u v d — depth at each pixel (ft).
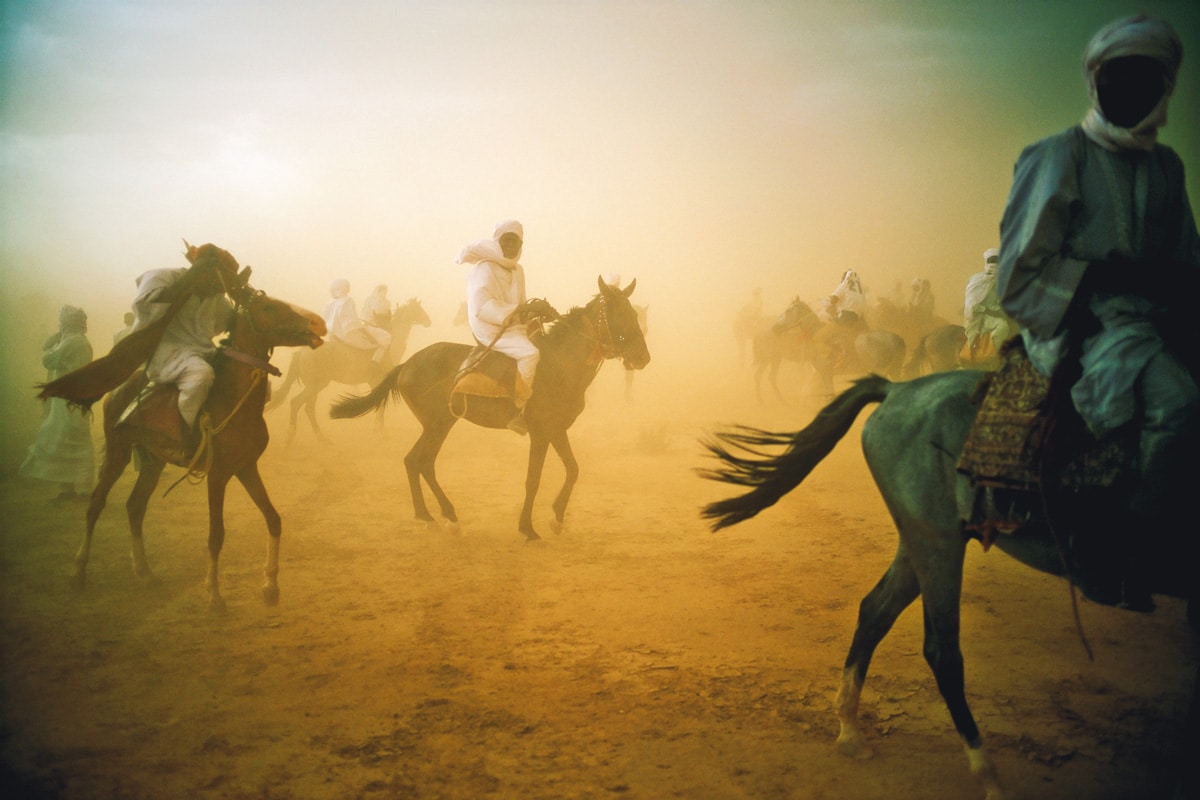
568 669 17.66
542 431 27.99
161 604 22.03
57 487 36.55
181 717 15.71
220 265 21.45
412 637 19.62
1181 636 18.90
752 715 15.40
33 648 19.10
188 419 20.70
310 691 16.79
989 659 17.76
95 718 15.70
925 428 12.87
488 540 28.17
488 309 27.76
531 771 13.56
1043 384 11.60
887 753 13.98
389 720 15.46
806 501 33.40
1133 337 10.69
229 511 32.32
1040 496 11.39
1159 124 10.91
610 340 27.66
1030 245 11.19
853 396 14.14
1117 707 15.44
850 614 20.74
